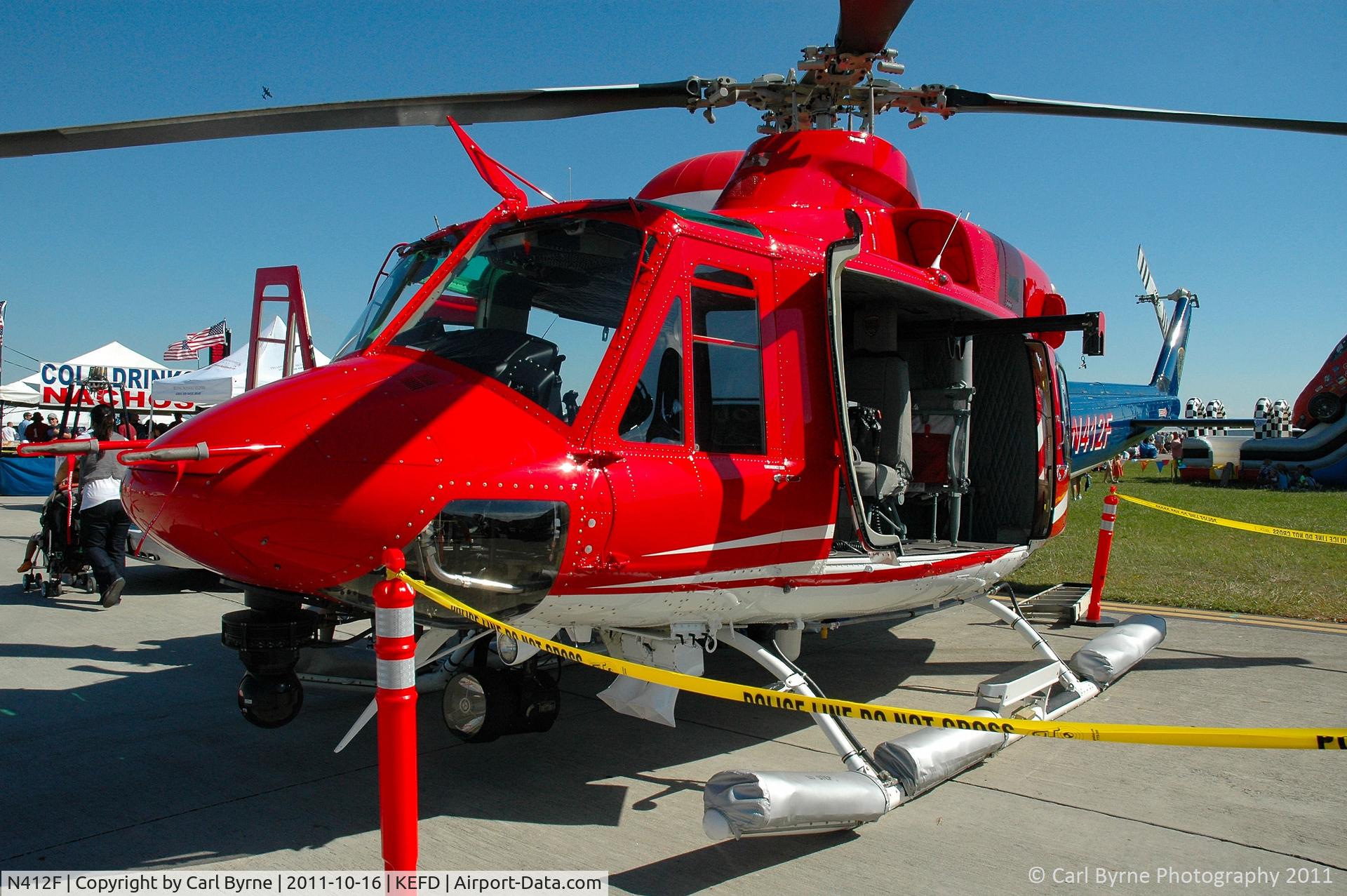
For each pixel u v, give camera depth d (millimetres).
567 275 3541
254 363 5867
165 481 3002
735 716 4727
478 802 3518
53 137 3492
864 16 4430
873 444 4320
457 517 2916
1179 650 6215
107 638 6230
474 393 3195
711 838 2947
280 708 3426
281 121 3797
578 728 4492
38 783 3645
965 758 3588
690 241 3605
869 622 4793
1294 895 2850
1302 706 4902
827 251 3580
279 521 2844
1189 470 26531
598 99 4633
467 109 4172
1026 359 5328
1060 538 12922
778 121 5680
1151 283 11688
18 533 12188
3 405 18328
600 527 3166
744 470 3625
